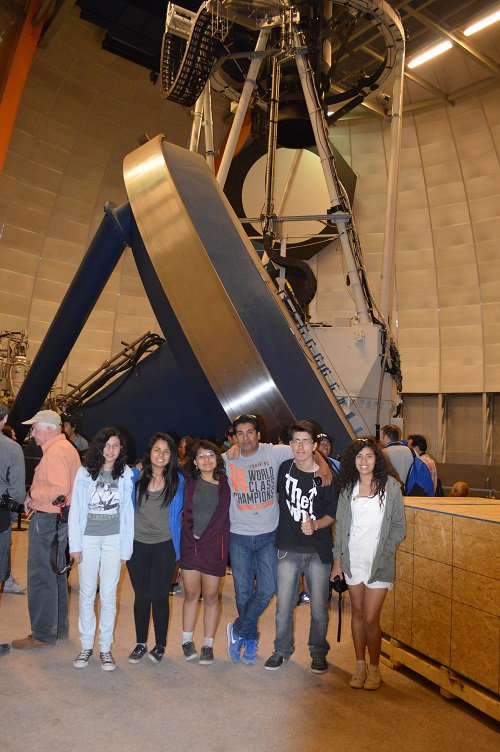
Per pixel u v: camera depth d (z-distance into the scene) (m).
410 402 21.80
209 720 3.61
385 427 7.40
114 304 21.34
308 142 13.95
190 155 8.93
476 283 20.50
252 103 15.13
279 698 3.96
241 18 11.52
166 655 4.74
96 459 4.46
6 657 4.55
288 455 4.68
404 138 21.22
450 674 3.96
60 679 4.16
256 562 4.71
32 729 3.41
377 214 21.66
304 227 17.19
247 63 14.25
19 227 19.72
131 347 10.84
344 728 3.54
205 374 6.77
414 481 6.98
